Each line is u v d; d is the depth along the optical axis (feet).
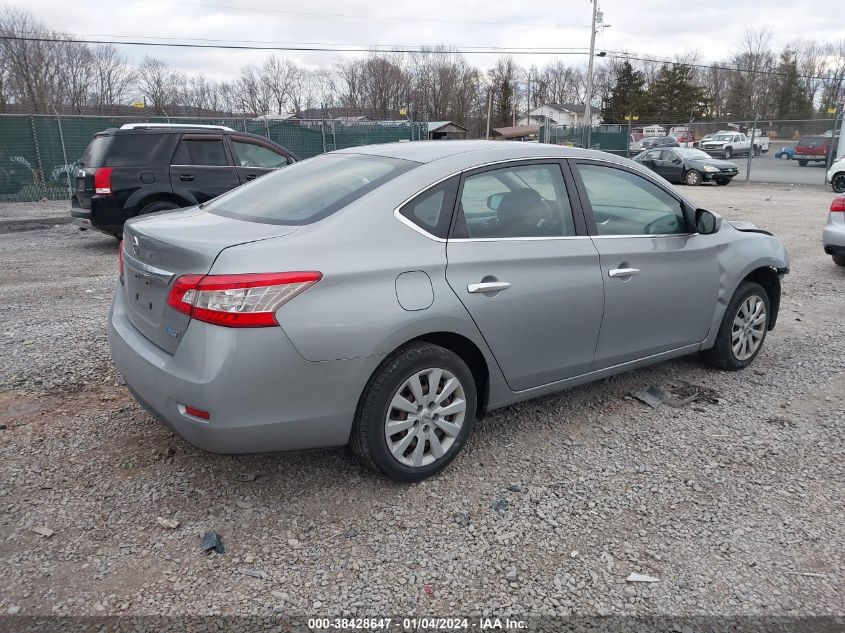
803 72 232.53
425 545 9.45
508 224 11.44
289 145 69.77
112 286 24.08
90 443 11.96
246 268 8.93
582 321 12.25
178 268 9.34
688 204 14.30
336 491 10.66
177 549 9.23
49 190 58.29
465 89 269.64
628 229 13.20
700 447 12.46
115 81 186.91
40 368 15.31
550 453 12.12
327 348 9.29
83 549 9.18
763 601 8.54
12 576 8.60
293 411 9.34
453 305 10.37
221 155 30.48
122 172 28.53
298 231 9.71
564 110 288.92
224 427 9.01
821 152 102.47
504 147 11.99
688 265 14.05
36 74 165.78
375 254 9.80
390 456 10.36
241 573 8.79
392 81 254.68
